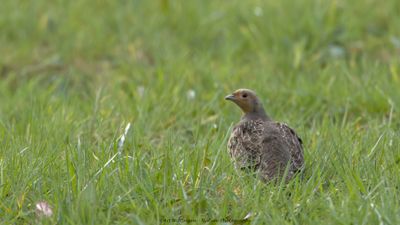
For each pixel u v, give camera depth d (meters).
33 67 16.72
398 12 17.83
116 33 17.92
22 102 14.20
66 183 9.17
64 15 18.67
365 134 11.34
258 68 15.54
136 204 8.80
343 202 8.59
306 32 16.88
